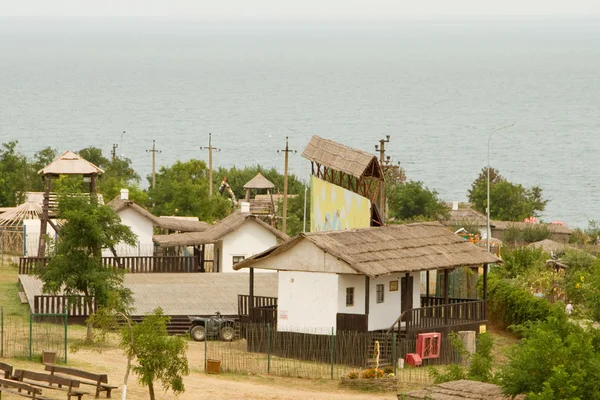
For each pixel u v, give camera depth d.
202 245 192.62
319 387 104.62
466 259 126.25
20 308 139.12
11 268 177.25
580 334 89.69
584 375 76.81
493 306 150.38
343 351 114.94
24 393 83.62
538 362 78.19
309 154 191.75
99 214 119.38
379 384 103.81
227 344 127.12
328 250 117.38
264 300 133.12
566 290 172.00
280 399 96.50
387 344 117.25
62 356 107.50
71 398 86.69
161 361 82.69
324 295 118.62
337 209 176.38
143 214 189.25
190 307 142.88
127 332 84.00
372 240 123.31
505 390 78.62
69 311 132.62
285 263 120.81
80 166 176.00
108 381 97.12
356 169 167.25
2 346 105.38
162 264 176.62
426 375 110.94
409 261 121.25
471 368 96.19
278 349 118.88
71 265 117.94
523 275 187.50
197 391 97.06
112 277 120.06
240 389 100.00
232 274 173.50
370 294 120.62
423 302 132.88
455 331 124.75
